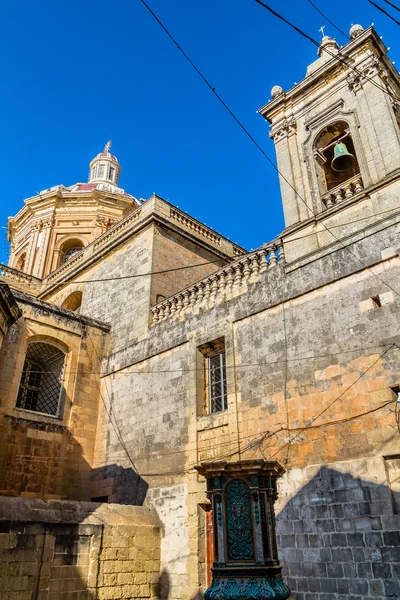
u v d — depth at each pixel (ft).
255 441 41.39
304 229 45.93
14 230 113.80
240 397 44.29
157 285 62.64
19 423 53.42
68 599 37.24
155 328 57.93
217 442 44.60
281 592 20.59
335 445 36.04
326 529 34.14
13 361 55.47
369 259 39.47
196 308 53.47
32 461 52.85
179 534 44.39
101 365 63.72
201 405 48.70
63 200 106.52
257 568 21.18
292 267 44.88
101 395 61.62
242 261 50.21
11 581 34.65
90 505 42.86
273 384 42.06
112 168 132.87
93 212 104.94
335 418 36.81
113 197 106.73
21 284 86.38
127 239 69.56
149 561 43.96
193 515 43.83
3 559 34.78
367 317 37.88
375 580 30.66
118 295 66.85
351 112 48.49
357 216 42.45
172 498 46.50
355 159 49.98
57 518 39.17
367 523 32.27
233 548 22.31
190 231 71.97
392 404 34.01
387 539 31.01
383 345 36.14
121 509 44.88
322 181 49.85
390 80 50.19
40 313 59.82
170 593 42.75
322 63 55.67
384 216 40.27
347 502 33.78
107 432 58.08
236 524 22.76
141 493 50.06
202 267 71.15
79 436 57.98
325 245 43.39
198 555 42.04
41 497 52.06
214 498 23.75
